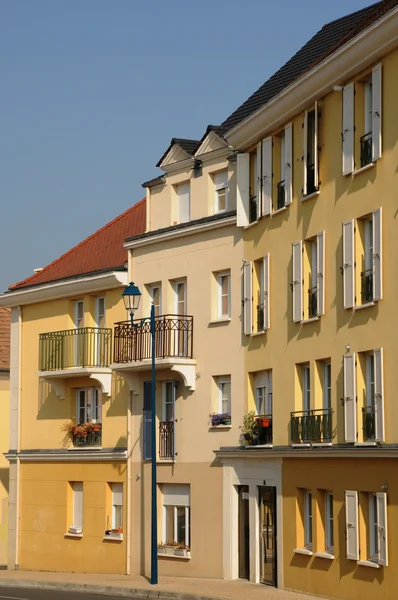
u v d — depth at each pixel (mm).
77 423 45094
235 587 34719
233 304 38062
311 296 33688
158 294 41375
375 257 29719
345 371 30891
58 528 45156
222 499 37875
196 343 39438
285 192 34844
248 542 36906
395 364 28844
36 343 47125
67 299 45438
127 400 42344
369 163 30406
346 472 30969
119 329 41469
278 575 34344
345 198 31516
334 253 32062
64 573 43562
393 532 28531
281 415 34969
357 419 30312
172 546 39531
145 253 41844
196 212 40094
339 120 31906
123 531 41969
